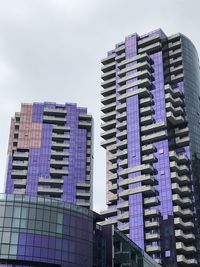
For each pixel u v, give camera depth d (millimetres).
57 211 91438
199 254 147875
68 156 195625
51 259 86875
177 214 154375
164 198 156875
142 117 174125
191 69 183750
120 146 174250
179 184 161250
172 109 171500
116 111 183500
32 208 89188
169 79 180625
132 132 173125
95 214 101312
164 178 160375
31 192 183750
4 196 88688
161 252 147250
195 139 169250
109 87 191875
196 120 174250
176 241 150125
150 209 156625
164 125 167125
